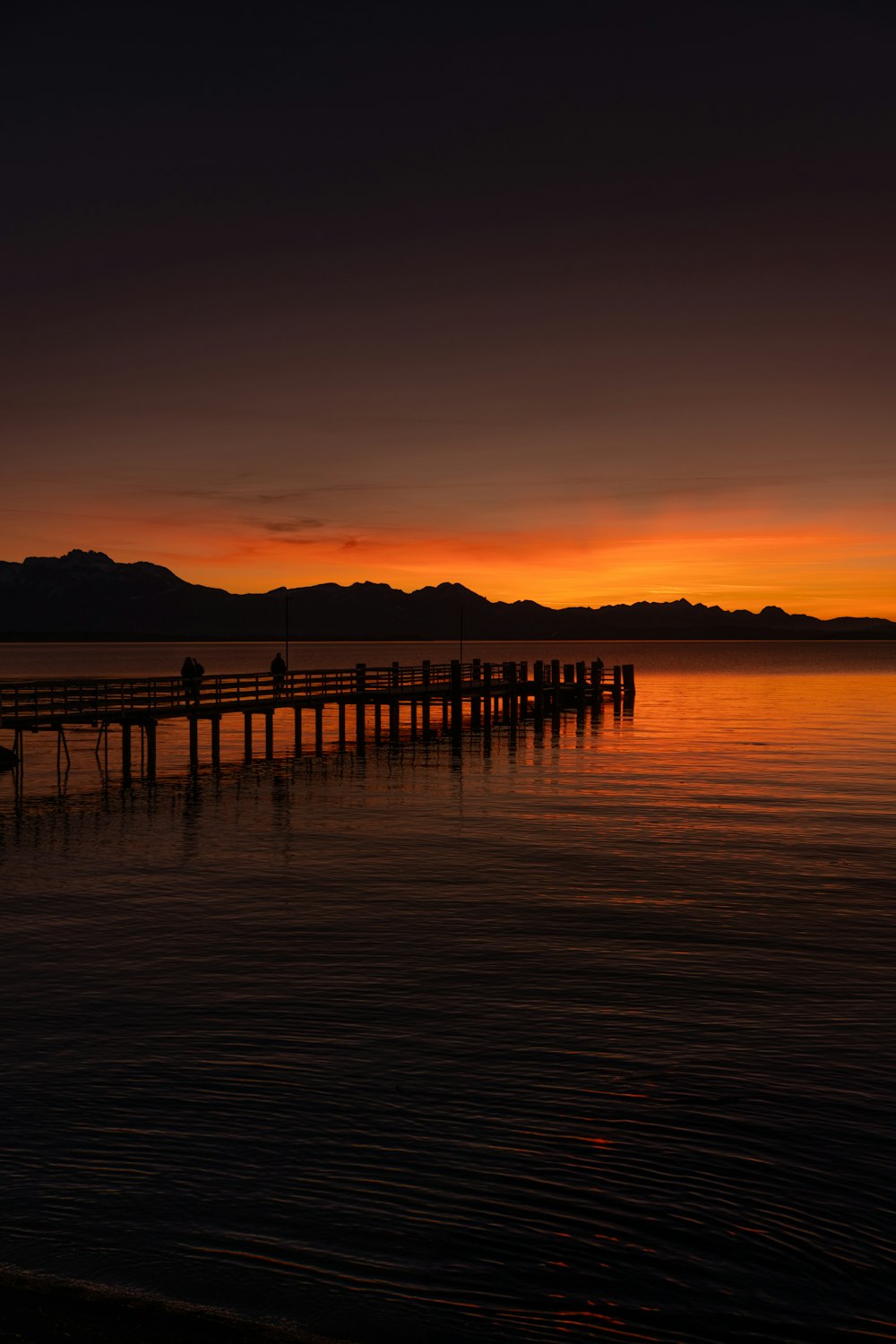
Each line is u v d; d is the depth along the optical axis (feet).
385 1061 40.37
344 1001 47.50
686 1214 29.48
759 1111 36.09
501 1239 28.14
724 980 50.80
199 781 124.88
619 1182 31.22
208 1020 44.86
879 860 80.53
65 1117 35.24
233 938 57.98
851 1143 33.71
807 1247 27.89
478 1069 39.65
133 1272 26.43
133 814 101.19
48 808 104.42
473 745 171.01
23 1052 41.06
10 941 57.31
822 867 77.77
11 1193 30.32
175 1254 27.25
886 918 63.10
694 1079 38.86
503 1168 31.96
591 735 189.06
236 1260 27.04
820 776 132.05
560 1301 25.53
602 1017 45.52
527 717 231.30
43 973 51.44
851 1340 24.38
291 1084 38.11
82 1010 46.09
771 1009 46.68
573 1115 35.76
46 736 192.13
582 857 81.30
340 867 76.89
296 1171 31.68
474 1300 25.52
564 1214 29.40
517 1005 47.01
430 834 90.58
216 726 132.46
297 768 138.51
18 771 115.44
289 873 74.95
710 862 79.56
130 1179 31.14
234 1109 35.96
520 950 55.88
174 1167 31.91
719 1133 34.42
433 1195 30.35
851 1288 26.20
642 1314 25.16
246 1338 21.31
